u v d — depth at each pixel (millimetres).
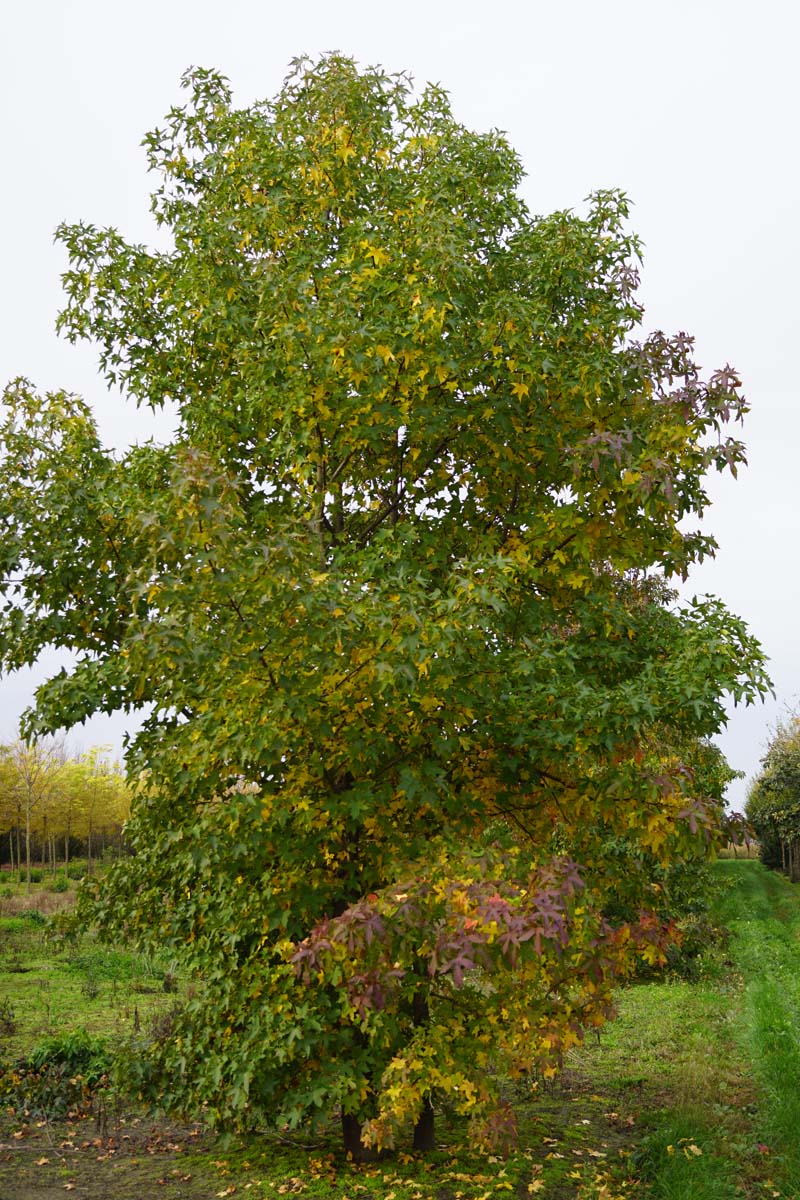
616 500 5738
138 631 4738
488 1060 4977
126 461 6688
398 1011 5609
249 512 6344
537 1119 6859
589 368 5645
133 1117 7535
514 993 4953
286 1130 6852
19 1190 5574
